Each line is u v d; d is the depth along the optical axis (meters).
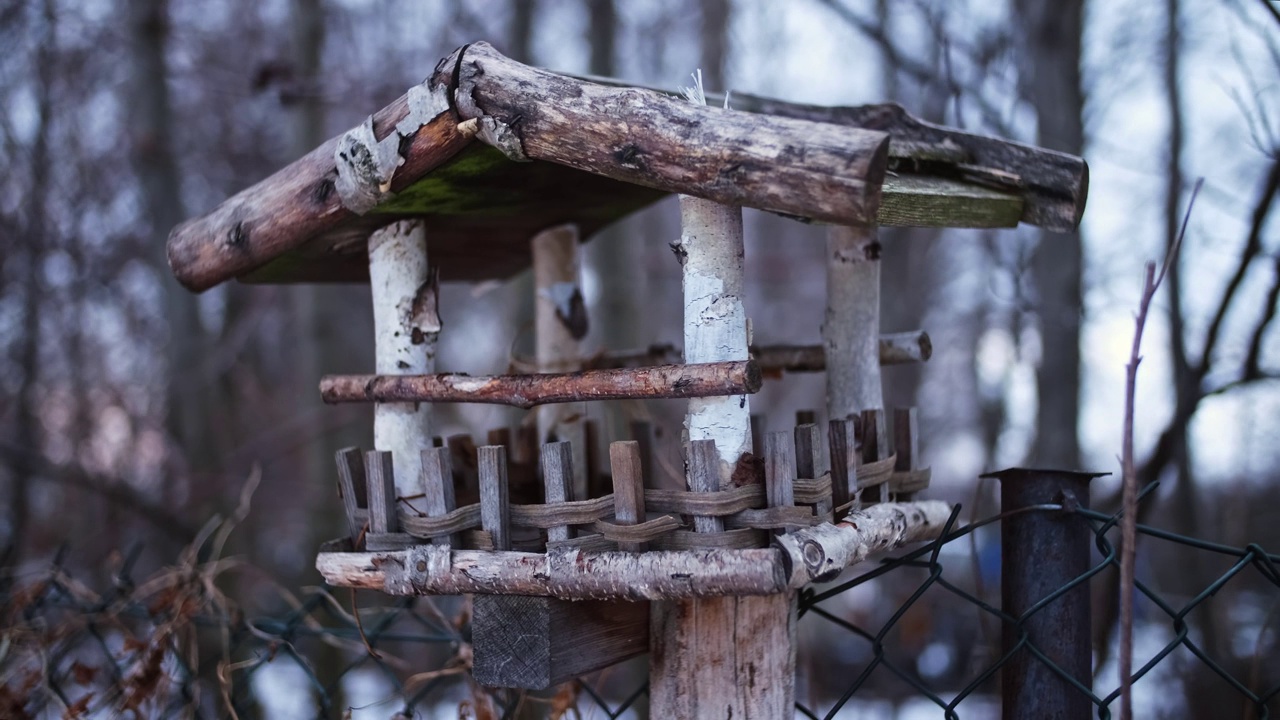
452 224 2.04
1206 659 1.38
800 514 1.34
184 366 5.25
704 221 1.40
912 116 1.75
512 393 1.52
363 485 1.66
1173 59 4.14
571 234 2.32
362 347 7.70
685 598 1.33
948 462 11.28
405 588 1.51
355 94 4.48
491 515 1.46
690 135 1.23
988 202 1.60
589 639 1.53
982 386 7.54
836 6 3.47
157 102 5.07
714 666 1.60
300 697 4.20
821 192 1.12
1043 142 3.34
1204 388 2.70
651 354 2.24
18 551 5.41
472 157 1.54
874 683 5.31
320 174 1.60
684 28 8.52
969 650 5.16
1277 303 2.57
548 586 1.40
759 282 9.76
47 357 5.98
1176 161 3.96
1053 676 1.53
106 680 2.89
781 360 1.96
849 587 1.61
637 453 1.37
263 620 2.24
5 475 6.02
